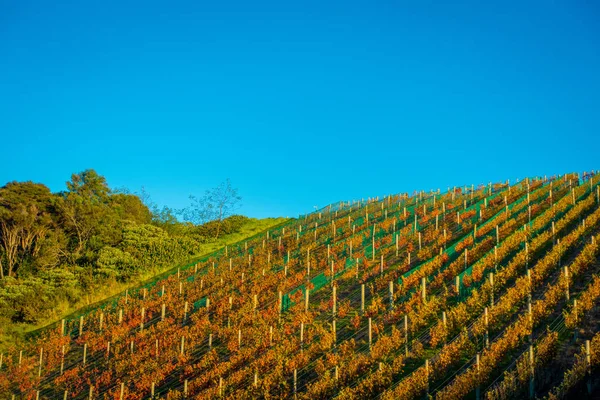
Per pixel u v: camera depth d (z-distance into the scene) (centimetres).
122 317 3353
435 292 2303
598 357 1407
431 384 1608
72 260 4506
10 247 4612
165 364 2472
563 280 1927
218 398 2019
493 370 1570
